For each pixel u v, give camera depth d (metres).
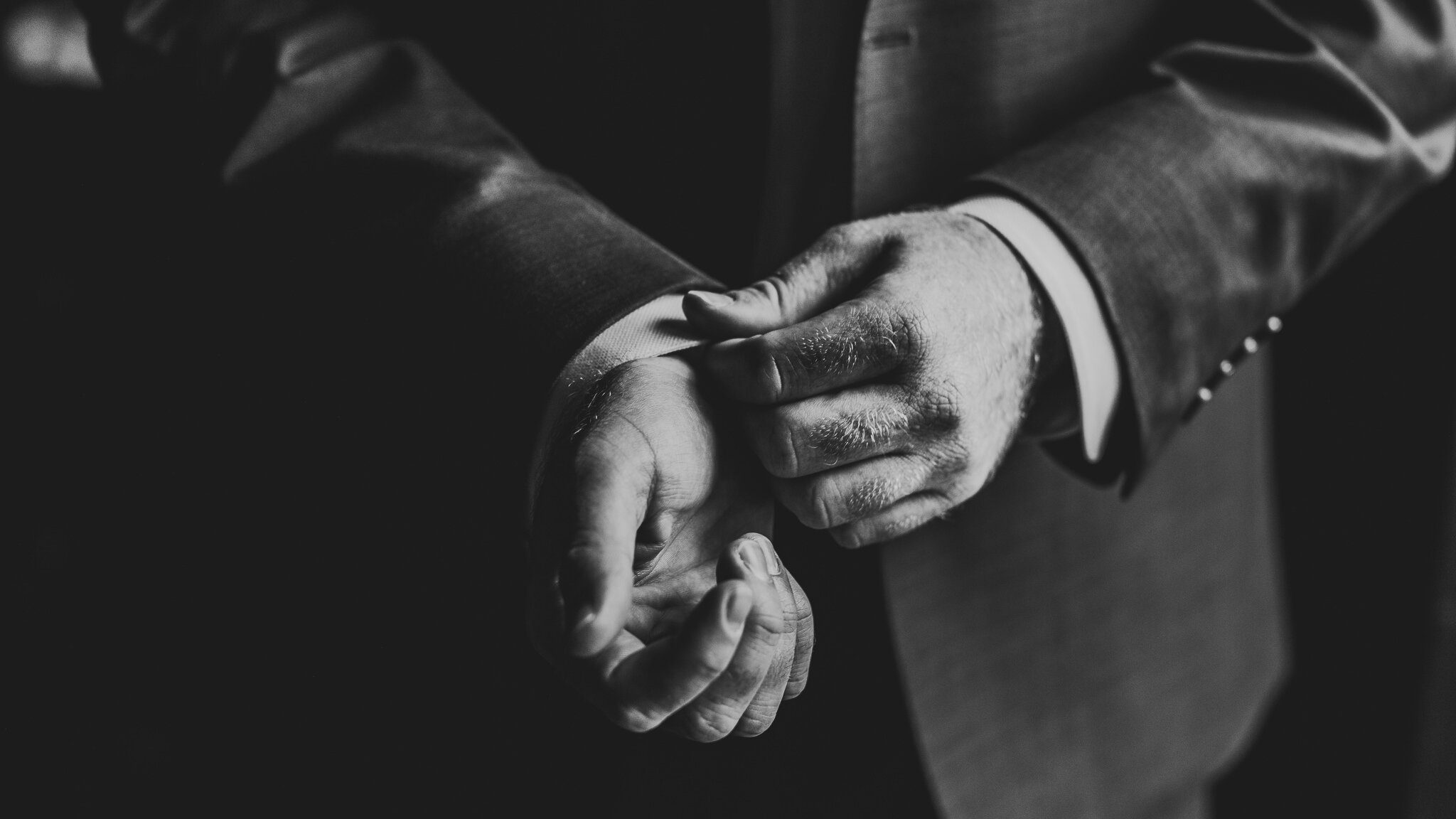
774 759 0.77
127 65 0.72
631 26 0.68
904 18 0.66
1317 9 0.69
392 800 0.74
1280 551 1.27
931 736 0.73
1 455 0.87
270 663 0.74
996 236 0.60
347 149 0.64
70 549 0.88
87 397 0.85
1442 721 1.19
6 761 0.85
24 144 0.86
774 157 0.70
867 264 0.58
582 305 0.57
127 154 0.74
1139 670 0.80
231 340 0.66
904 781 0.80
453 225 0.61
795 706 0.76
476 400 0.57
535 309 0.57
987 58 0.68
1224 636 0.86
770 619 0.48
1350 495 1.21
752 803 0.77
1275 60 0.66
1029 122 0.70
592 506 0.49
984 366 0.57
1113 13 0.70
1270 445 1.25
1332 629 1.26
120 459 0.82
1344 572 1.24
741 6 0.66
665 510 0.52
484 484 0.57
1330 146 0.66
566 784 0.73
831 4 0.68
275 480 0.68
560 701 0.71
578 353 0.56
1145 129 0.64
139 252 0.75
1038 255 0.60
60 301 0.86
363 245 0.62
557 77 0.70
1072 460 0.67
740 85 0.68
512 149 0.64
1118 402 0.63
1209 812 1.36
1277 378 1.23
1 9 0.89
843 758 0.78
